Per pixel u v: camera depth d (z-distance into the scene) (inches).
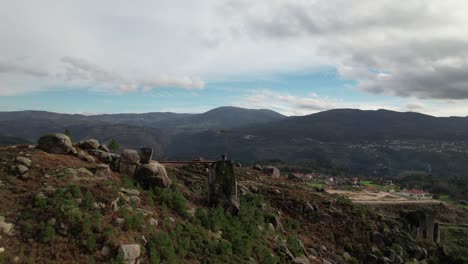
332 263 1099.3
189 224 861.8
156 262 642.2
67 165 885.2
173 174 1417.3
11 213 636.1
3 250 540.4
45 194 710.5
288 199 1481.3
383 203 3026.6
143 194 903.7
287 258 955.3
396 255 1263.5
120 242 637.9
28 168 808.9
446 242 2108.8
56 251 579.2
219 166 1131.9
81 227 638.5
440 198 4584.2
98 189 792.3
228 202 1092.5
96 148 1095.0
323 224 1371.8
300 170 6569.9
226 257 785.6
